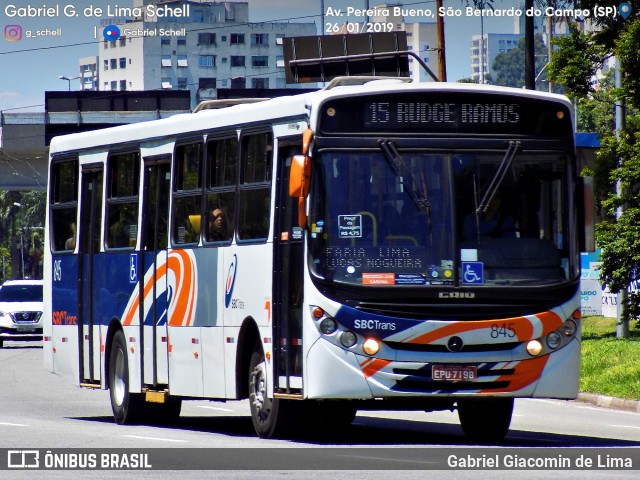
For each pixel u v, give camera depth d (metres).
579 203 21.92
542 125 21.95
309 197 21.22
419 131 21.58
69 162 31.33
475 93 21.72
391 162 21.38
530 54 53.03
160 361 26.67
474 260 21.28
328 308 21.02
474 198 21.48
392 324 21.00
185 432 25.36
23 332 65.75
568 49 49.28
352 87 21.64
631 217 47.75
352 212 21.23
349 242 21.17
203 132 25.27
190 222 25.59
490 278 21.31
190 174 25.73
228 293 24.05
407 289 21.08
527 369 21.33
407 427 27.34
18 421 28.42
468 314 21.17
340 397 20.98
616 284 48.62
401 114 21.56
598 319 65.06
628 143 48.53
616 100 47.66
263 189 22.95
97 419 29.97
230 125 24.30
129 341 27.98
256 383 23.22
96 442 22.83
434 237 21.27
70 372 30.98
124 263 28.31
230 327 23.95
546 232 21.72
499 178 21.59
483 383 21.23
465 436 24.44
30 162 104.62
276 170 22.55
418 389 21.03
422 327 21.02
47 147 100.88
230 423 28.48
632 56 46.62
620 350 41.22
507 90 21.80
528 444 22.70
